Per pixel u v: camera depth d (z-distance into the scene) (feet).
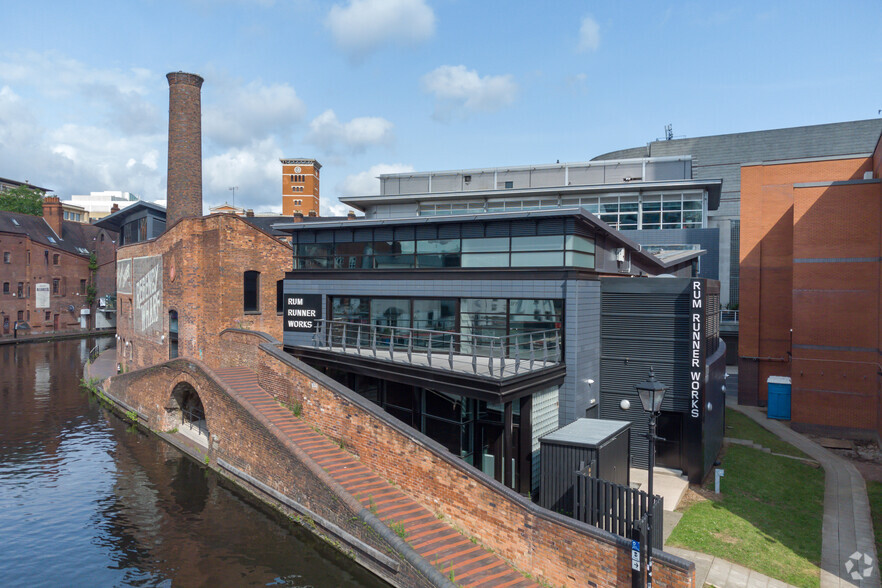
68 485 63.05
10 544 49.29
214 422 67.51
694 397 53.98
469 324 57.26
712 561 38.68
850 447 71.97
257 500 57.77
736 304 134.62
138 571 44.37
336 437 54.90
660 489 50.67
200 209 117.19
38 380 122.72
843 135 166.30
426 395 55.77
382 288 63.41
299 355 66.54
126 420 90.94
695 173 182.50
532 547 36.65
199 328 94.79
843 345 76.54
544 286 52.65
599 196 121.60
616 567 32.27
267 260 96.58
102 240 223.10
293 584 41.75
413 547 39.63
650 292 56.08
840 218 76.59
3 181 299.99
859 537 44.70
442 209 134.00
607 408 58.03
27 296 194.59
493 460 50.11
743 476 57.00
